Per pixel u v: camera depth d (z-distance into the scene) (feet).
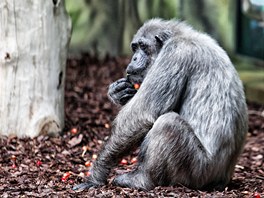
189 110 38.81
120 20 87.76
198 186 39.01
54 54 50.37
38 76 49.57
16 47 48.75
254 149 53.36
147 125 38.37
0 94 49.01
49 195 37.93
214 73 38.99
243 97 40.34
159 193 37.42
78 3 88.69
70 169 44.24
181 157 37.86
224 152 38.96
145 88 38.55
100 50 87.61
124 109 38.91
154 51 40.60
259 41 81.41
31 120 49.65
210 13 89.20
